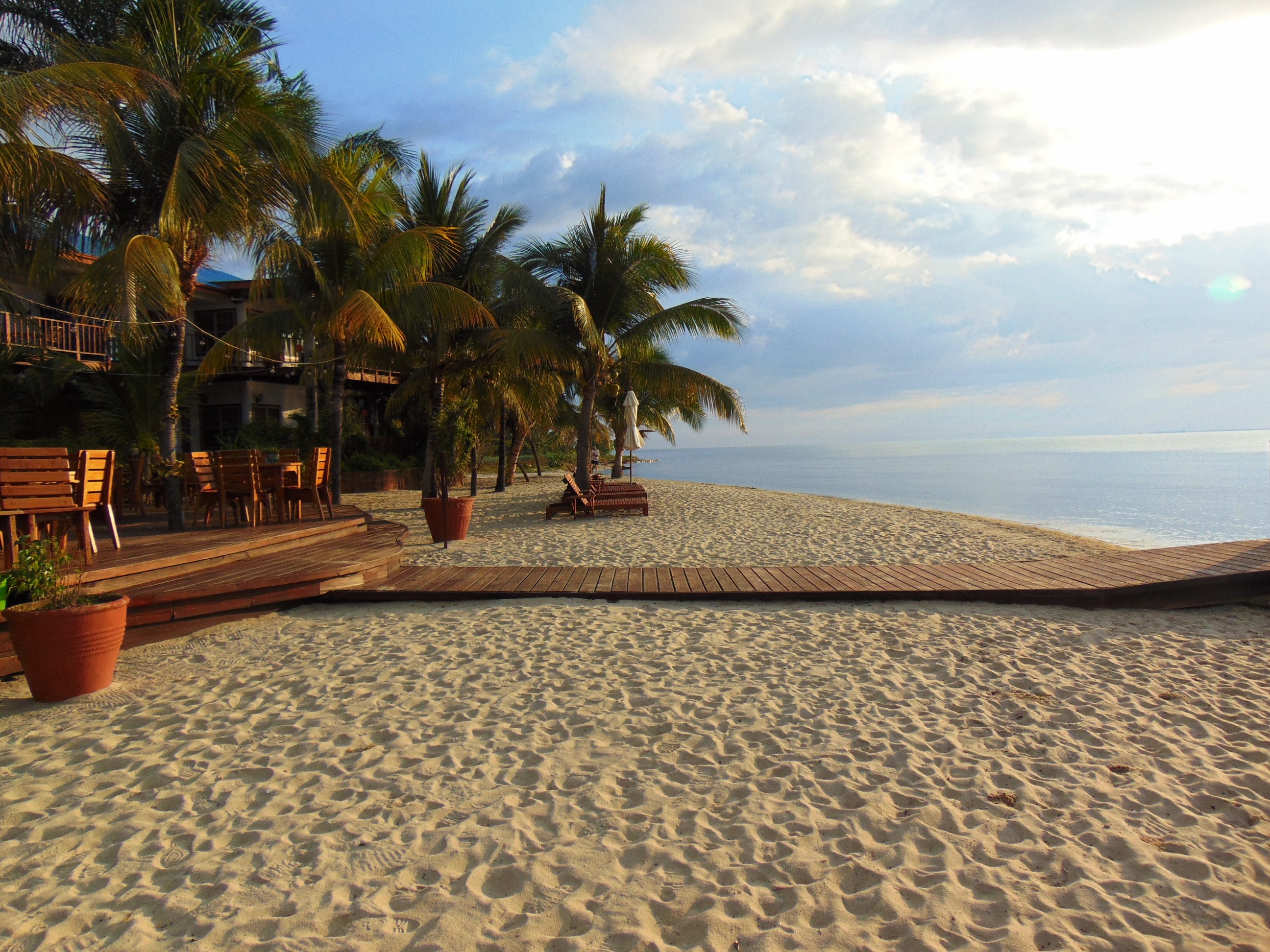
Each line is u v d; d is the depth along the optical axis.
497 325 15.05
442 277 15.26
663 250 14.79
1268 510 17.55
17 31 10.77
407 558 9.08
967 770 3.09
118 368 13.92
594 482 15.65
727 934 2.09
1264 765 3.09
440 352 15.12
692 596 6.24
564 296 13.91
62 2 10.59
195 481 9.21
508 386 16.67
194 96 8.15
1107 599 5.92
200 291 19.73
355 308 10.91
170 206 7.28
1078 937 2.04
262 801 2.94
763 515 14.09
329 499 9.64
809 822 2.71
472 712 3.86
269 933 2.12
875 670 4.44
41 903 2.29
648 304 15.52
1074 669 4.40
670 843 2.58
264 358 12.98
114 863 2.51
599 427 28.88
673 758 3.29
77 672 4.08
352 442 22.45
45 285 8.83
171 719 3.82
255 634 5.45
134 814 2.84
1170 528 14.41
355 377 21.11
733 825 2.69
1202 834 2.57
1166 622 5.53
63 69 6.64
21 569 4.17
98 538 7.62
